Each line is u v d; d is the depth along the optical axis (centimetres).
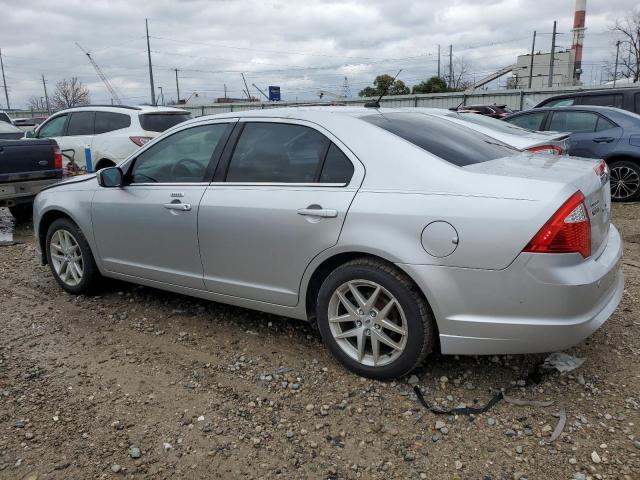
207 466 263
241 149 376
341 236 316
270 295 360
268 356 368
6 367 361
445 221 287
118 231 436
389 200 304
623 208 834
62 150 1048
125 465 264
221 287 385
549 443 271
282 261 347
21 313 455
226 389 329
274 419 298
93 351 383
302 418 298
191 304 464
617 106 1016
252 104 3409
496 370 338
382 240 302
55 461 268
